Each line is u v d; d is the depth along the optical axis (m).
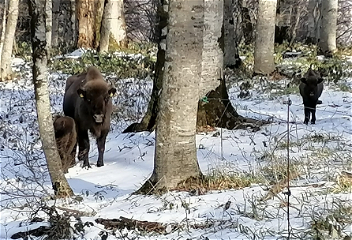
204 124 12.26
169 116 7.93
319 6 29.30
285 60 23.36
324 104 14.98
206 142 11.14
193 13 7.63
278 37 29.38
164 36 12.09
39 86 8.01
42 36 7.84
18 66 23.75
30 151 11.48
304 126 12.16
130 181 9.34
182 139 7.98
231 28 20.83
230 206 6.85
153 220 6.54
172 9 7.68
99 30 27.55
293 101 15.45
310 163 8.59
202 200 7.27
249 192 7.38
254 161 9.42
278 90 16.91
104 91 10.38
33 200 8.30
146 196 7.85
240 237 5.70
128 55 24.84
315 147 9.88
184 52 7.73
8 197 8.68
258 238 5.60
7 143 12.50
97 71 10.86
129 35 43.25
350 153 9.20
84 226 6.42
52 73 21.36
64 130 10.07
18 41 32.00
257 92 16.77
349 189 7.07
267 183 7.80
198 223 6.32
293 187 7.32
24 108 16.36
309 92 12.50
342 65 21.11
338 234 5.45
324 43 24.55
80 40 27.50
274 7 19.19
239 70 20.38
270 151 9.81
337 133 11.17
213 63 12.24
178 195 7.62
